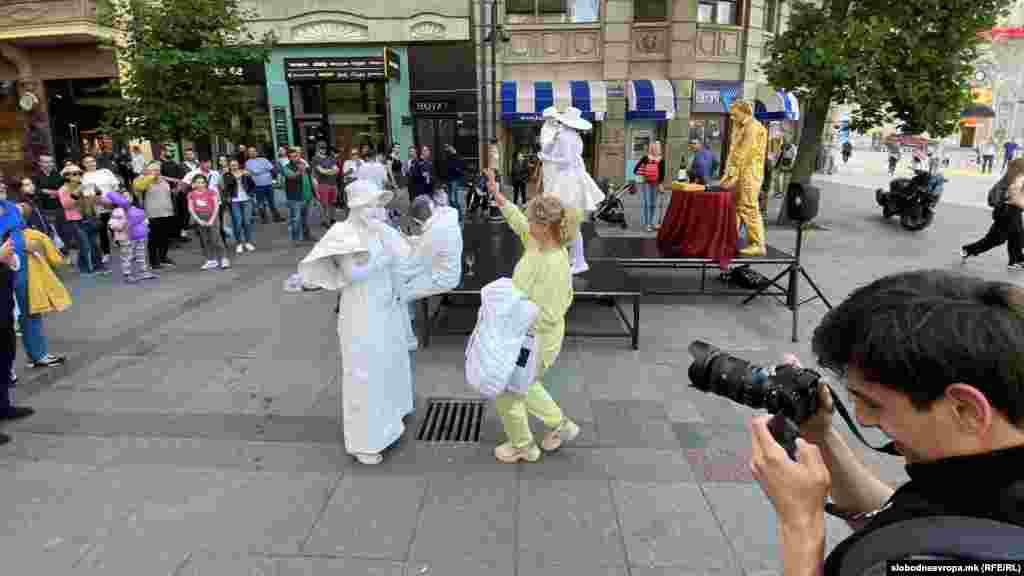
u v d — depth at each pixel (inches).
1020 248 353.7
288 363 219.0
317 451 157.3
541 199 138.6
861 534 32.3
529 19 689.6
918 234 473.1
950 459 30.5
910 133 459.8
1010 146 1136.8
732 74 719.1
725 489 138.3
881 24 412.8
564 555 117.1
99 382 203.0
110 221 336.5
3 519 130.3
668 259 280.2
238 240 422.3
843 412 46.3
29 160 671.8
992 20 418.6
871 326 31.7
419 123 716.7
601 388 193.5
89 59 656.4
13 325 173.5
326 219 513.7
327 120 722.2
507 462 150.2
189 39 430.3
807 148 495.5
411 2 678.5
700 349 56.9
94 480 145.0
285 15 679.1
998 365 28.1
